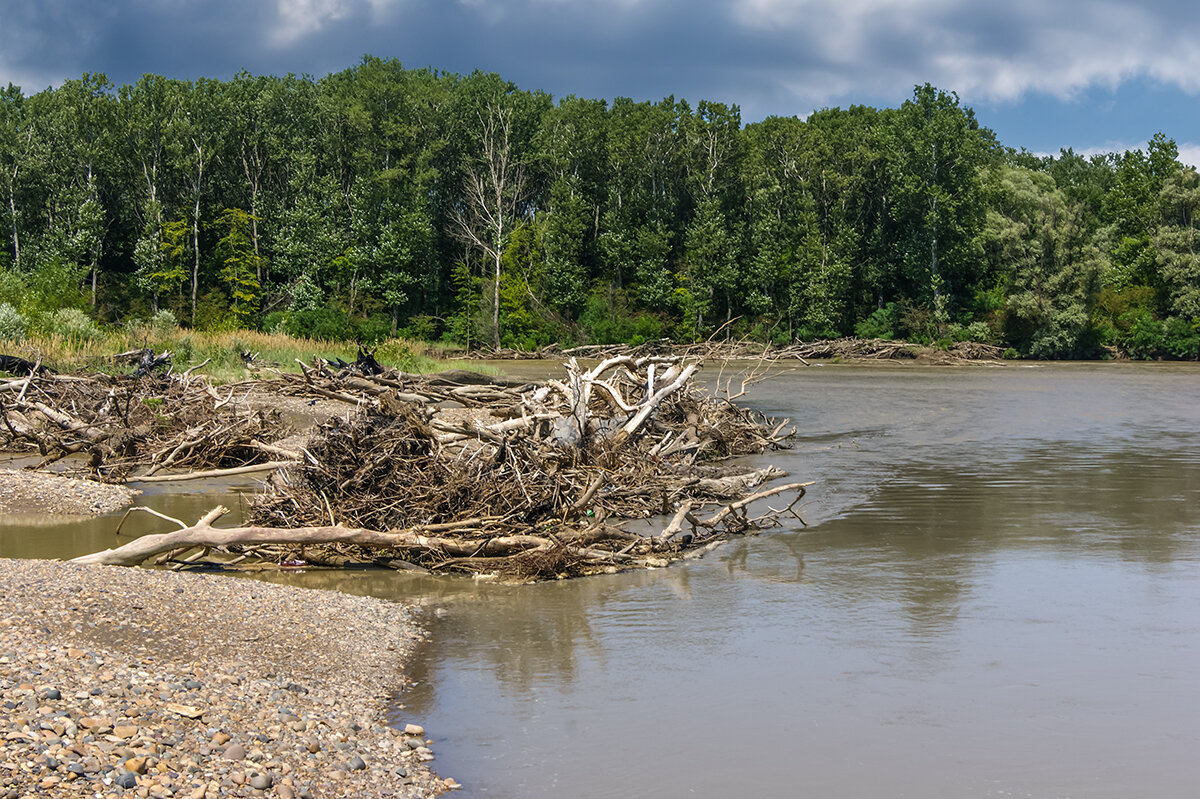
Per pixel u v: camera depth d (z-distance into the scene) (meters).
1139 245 74.12
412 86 78.75
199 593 9.21
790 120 76.88
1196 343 64.06
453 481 12.35
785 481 18.36
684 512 13.24
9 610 7.91
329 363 25.11
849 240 69.19
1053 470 19.62
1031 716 7.38
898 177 68.81
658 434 19.66
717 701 7.64
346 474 12.55
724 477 16.94
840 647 8.94
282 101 75.50
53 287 48.53
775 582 11.26
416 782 6.15
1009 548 12.93
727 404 23.14
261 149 73.00
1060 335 64.62
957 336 67.44
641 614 9.95
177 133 67.56
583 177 76.94
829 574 11.61
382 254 67.94
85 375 23.23
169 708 6.32
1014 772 6.48
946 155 68.12
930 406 32.97
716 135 74.12
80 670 6.67
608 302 71.00
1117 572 11.63
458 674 8.16
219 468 18.44
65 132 69.00
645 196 73.75
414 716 7.26
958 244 67.62
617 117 78.62
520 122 77.19
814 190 73.69
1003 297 70.19
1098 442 24.16
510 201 75.81
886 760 6.64
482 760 6.54
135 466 17.55
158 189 71.19
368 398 20.31
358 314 67.62
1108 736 7.03
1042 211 67.19
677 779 6.34
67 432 18.69
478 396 24.42
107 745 5.60
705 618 9.81
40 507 14.42
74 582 8.86
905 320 69.44
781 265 71.06
